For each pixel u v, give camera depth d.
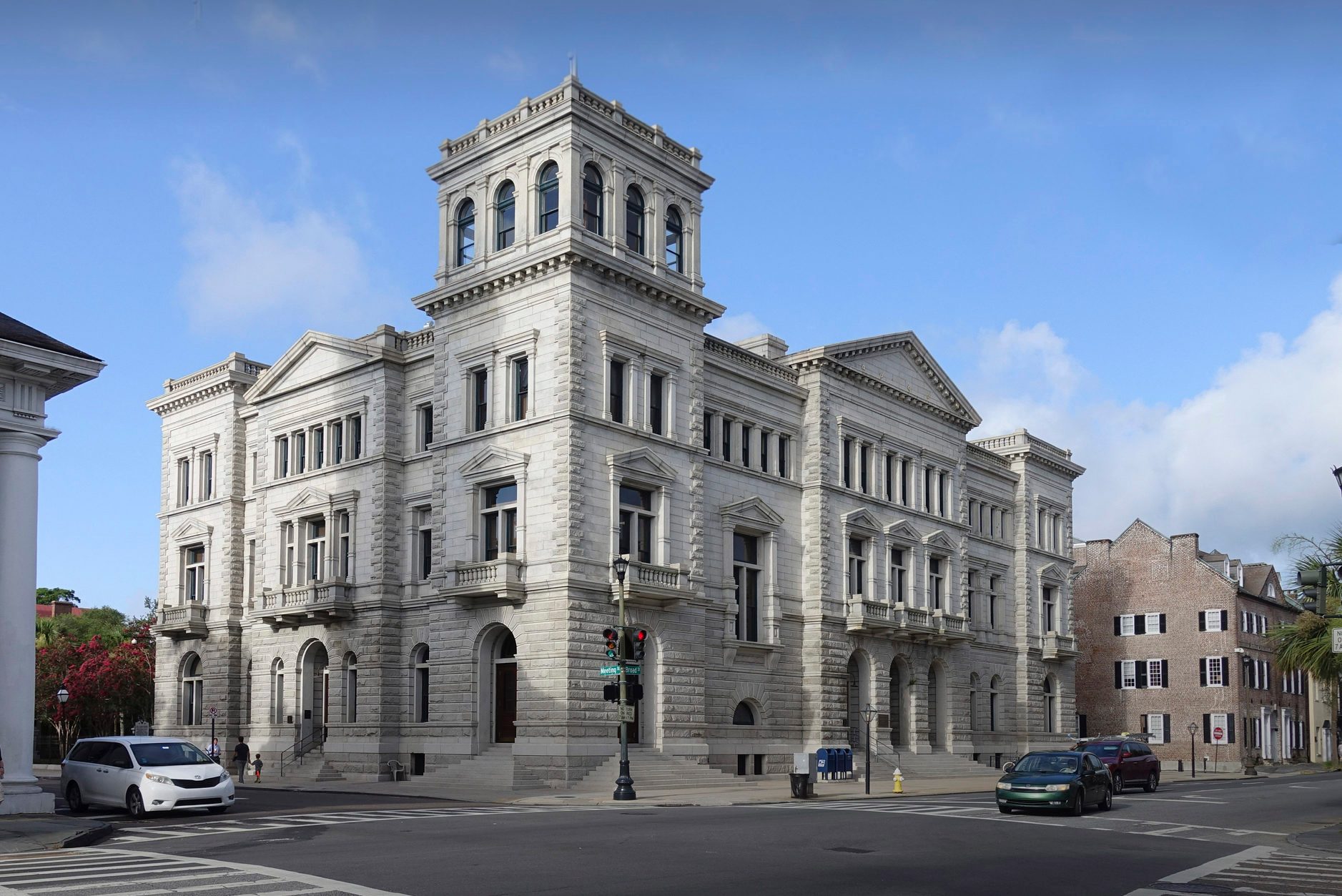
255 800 40.66
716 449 57.72
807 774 43.25
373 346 57.88
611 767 47.66
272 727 60.75
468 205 55.41
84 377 34.84
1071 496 89.12
